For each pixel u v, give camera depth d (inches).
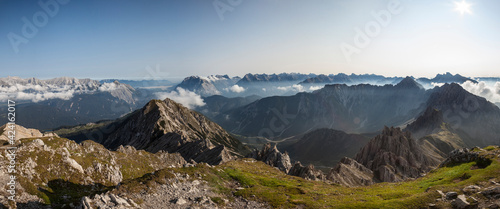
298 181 4121.6
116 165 6077.8
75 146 5620.1
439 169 3531.0
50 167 4488.2
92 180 4970.5
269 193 2945.4
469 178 2529.5
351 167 7372.1
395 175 7440.9
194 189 2824.8
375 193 3014.3
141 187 2645.2
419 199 2271.2
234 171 4028.1
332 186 3858.3
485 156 3065.9
